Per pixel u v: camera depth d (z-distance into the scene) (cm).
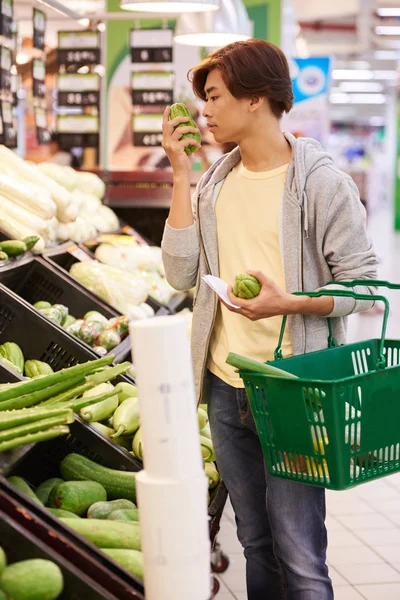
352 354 297
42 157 690
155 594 174
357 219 295
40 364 369
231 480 316
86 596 191
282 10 681
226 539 520
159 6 468
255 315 280
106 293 503
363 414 245
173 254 318
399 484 621
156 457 172
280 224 299
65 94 670
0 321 383
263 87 294
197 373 315
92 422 318
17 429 229
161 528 172
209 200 315
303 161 296
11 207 479
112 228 631
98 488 272
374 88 3334
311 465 253
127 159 675
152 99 664
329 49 2231
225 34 523
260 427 265
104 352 412
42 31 603
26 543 196
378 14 1836
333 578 469
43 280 470
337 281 291
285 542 295
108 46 670
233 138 305
